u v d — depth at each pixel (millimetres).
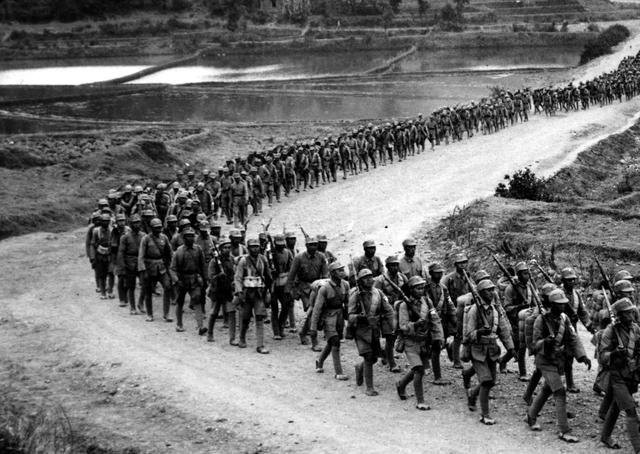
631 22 121000
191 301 17094
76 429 12492
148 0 136250
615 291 12820
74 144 44188
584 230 22359
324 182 33312
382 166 36375
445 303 13672
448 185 30188
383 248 21875
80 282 21031
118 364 14812
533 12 131875
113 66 102188
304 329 15977
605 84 50844
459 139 41906
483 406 12047
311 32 120438
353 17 127438
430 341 12758
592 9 133875
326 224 25531
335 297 13953
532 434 11648
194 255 16719
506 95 47125
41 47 117062
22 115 60531
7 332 17047
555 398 11508
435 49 109250
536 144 37750
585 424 12000
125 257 18000
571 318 13195
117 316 18078
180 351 15617
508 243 20578
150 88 75875
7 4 131250
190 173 28172
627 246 20219
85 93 73500
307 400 13031
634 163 34938
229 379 14023
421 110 58094
